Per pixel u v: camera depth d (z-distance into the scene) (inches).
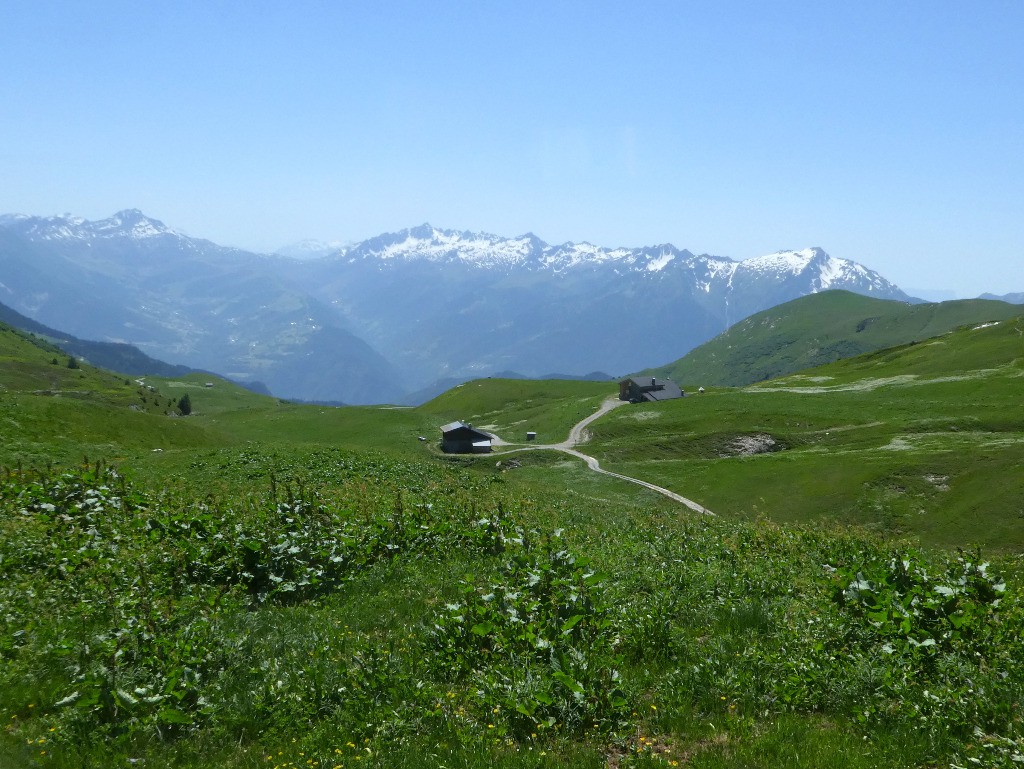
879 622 545.0
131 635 536.4
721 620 628.1
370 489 1567.4
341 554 824.3
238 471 1884.8
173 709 436.5
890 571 625.6
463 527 971.3
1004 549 2679.6
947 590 561.0
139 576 724.0
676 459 4790.8
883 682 469.1
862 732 425.7
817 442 4709.6
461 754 401.4
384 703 468.1
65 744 413.7
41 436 2192.4
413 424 6884.8
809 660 511.2
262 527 882.8
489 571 778.2
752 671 502.0
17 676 492.4
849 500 3316.9
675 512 1895.9
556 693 450.9
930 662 498.9
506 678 478.0
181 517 928.3
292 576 773.9
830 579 668.7
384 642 584.4
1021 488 3004.4
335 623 636.1
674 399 6683.1
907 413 5000.0
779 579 776.3
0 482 1122.7
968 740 401.4
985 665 495.2
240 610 669.9
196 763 409.7
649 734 434.6
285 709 463.2
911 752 391.2
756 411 5556.1
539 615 565.9
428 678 510.0
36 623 591.8
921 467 3442.4
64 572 744.3
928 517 3056.1
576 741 423.5
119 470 1513.3
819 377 7687.0
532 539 912.3
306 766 401.4
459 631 558.6
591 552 901.2
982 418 4544.8
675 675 502.0
